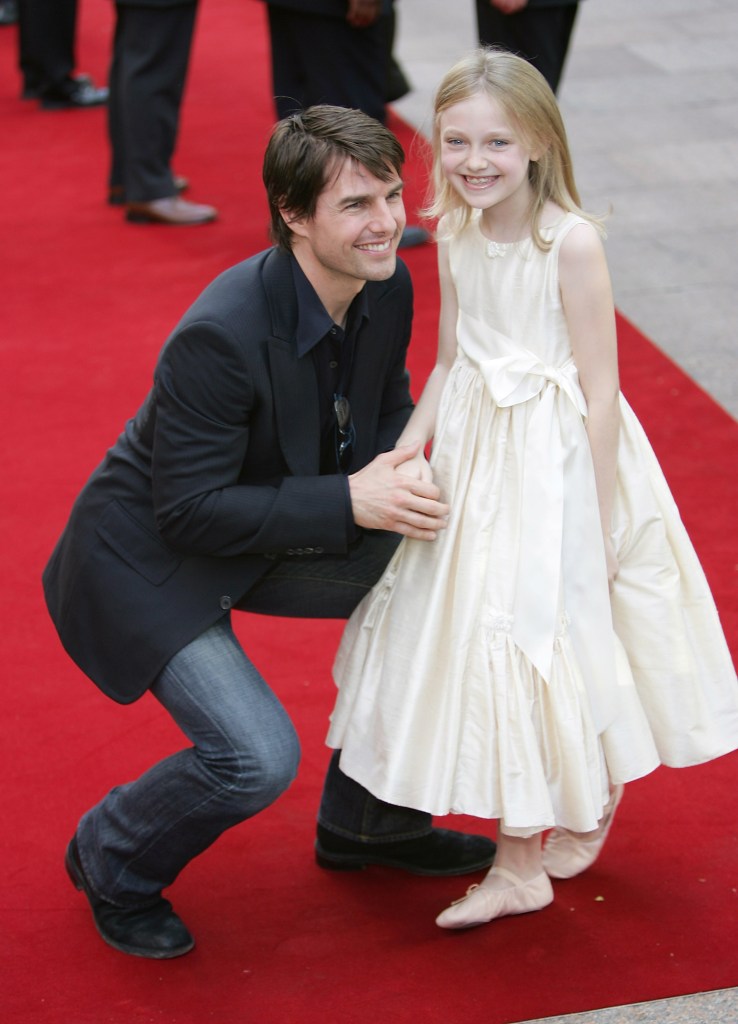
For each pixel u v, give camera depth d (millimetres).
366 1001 2830
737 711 2955
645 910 3059
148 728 3752
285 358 2699
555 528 2693
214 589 2836
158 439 2713
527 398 2711
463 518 2787
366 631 2951
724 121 8383
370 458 3012
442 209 2781
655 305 6207
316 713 3791
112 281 6727
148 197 7348
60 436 5316
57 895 3170
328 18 6137
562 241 2645
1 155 8594
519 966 2908
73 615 2918
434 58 9703
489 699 2754
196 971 2936
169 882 2973
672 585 2869
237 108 9273
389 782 2809
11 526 4719
